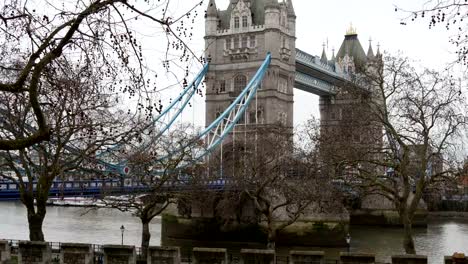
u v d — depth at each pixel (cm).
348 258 3400
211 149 8750
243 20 13725
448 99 5384
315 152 6856
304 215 8619
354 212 13325
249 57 13588
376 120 4900
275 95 13375
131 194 6544
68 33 1622
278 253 7738
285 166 7069
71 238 8619
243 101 13338
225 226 8944
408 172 4988
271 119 13275
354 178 5262
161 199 6266
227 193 7825
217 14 14075
